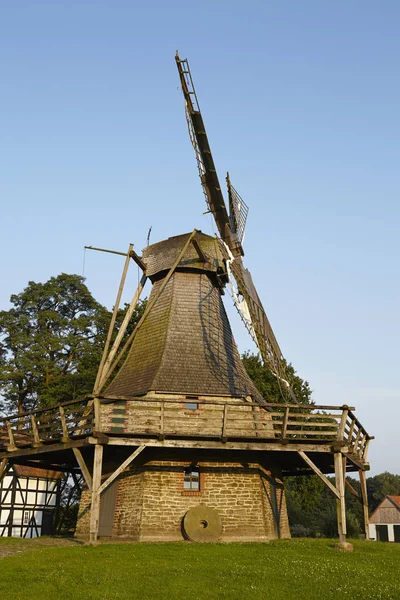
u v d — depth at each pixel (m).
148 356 22.95
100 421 18.34
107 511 20.39
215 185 25.38
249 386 23.30
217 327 24.00
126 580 13.44
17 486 33.44
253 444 19.09
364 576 14.55
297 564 15.42
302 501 38.03
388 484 83.69
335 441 19.45
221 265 25.14
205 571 14.42
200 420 20.97
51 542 18.64
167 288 24.69
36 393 40.53
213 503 20.03
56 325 41.75
